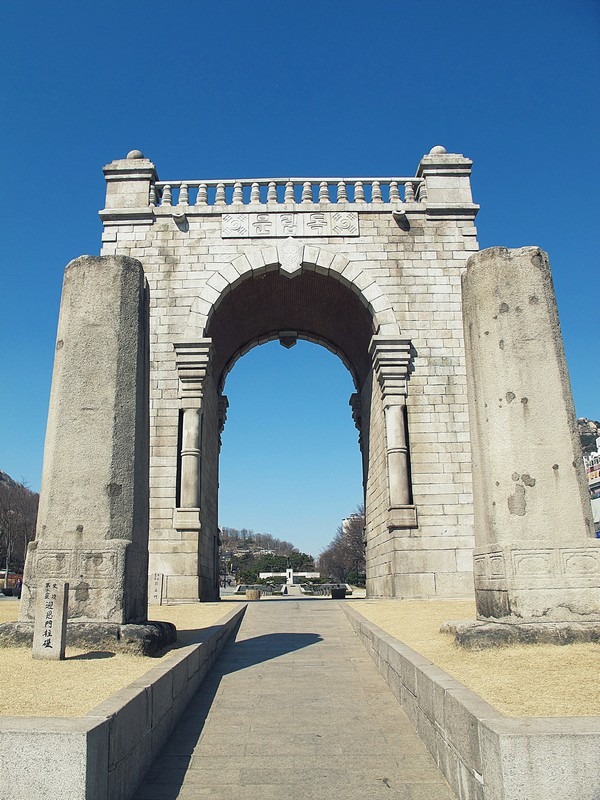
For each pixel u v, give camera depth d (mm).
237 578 81500
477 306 9711
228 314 22781
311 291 23031
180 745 6926
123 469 9203
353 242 21422
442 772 6031
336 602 19266
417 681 7207
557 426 8961
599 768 4258
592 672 6535
